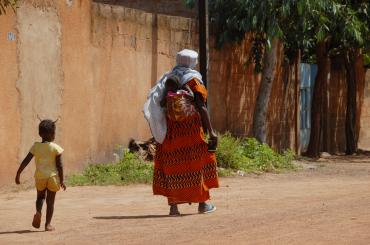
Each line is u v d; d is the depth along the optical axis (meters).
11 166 20.00
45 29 21.52
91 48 23.95
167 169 15.12
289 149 32.59
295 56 35.88
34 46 21.00
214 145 15.12
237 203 17.27
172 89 14.98
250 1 28.67
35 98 21.05
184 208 16.61
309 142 36.78
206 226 13.55
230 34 30.02
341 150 42.47
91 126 23.92
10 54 19.94
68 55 22.67
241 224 13.63
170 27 28.36
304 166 30.23
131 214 15.75
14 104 20.09
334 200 17.45
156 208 16.77
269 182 23.61
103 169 23.44
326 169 29.47
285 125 35.56
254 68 32.41
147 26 27.03
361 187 21.30
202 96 14.98
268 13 28.70
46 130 13.60
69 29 22.69
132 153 25.22
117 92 25.39
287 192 19.95
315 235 12.22
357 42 34.44
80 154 23.27
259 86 32.97
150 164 24.19
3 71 19.67
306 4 28.39
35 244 12.21
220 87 30.83
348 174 27.53
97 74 24.28
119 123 25.50
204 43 26.95
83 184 21.61
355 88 40.47
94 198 18.83
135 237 12.56
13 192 19.69
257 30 29.73
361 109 45.88
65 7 22.47
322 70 36.28
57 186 13.55
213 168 15.27
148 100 15.09
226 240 11.95
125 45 25.77
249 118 32.84
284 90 35.25
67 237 12.84
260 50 31.59
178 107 14.77
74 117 22.94
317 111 36.47
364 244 11.42
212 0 30.23
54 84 21.95
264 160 27.94
